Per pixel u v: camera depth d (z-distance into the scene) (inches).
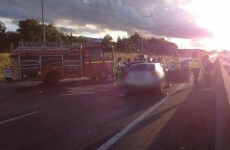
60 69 1045.2
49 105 601.0
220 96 596.7
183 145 326.3
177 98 671.1
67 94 766.5
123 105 588.4
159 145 326.3
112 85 980.6
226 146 264.8
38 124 436.1
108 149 314.7
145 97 695.1
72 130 397.7
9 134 382.3
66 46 1063.6
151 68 730.8
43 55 1031.0
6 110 553.3
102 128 405.4
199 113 497.0
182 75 864.9
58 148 322.0
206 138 352.2
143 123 430.6
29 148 324.2
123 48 3927.2
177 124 422.0
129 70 736.3
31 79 1023.0
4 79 1296.8
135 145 327.0
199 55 1232.8
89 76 1106.7
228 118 347.6
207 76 829.2
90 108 560.7
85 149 316.8
